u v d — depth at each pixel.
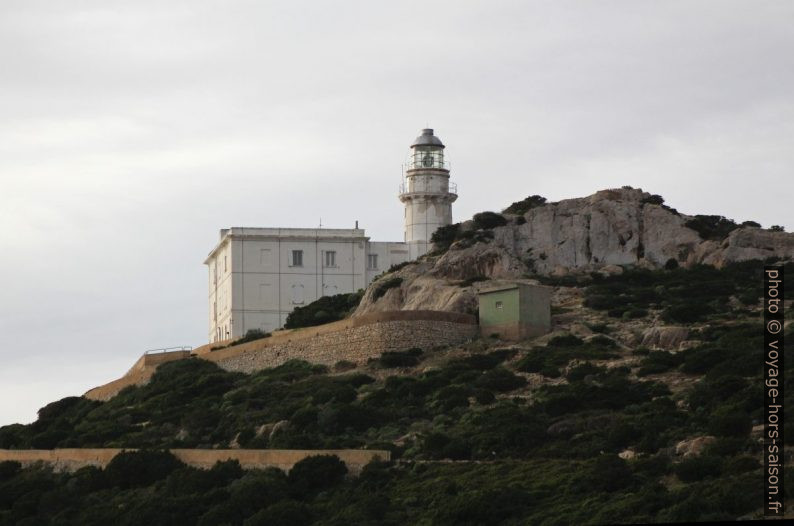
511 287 160.50
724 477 110.12
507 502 112.31
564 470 117.50
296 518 117.81
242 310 193.38
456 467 123.00
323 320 178.12
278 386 153.12
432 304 169.62
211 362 167.62
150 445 143.38
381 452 126.75
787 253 180.75
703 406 128.25
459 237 188.50
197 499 124.69
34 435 158.25
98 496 133.00
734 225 190.38
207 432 144.50
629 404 133.88
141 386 167.62
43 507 132.38
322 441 134.50
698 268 179.75
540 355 150.50
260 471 129.12
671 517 104.38
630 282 177.00
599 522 105.69
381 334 157.50
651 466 115.00
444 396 141.50
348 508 117.50
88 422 158.00
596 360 148.38
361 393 147.50
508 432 127.81
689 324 157.88
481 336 161.00
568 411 133.38
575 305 170.00
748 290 168.38
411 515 115.19
